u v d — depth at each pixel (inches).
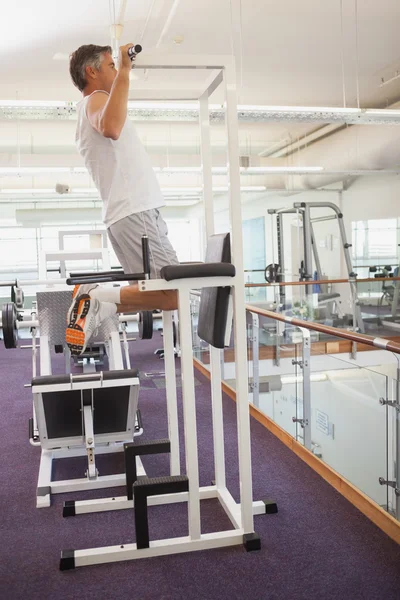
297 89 321.1
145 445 114.6
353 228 412.5
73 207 514.9
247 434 96.0
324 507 110.6
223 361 211.9
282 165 460.4
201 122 107.7
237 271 93.3
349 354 267.3
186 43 249.0
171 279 88.3
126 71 83.8
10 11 209.3
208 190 108.5
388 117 240.1
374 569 87.9
